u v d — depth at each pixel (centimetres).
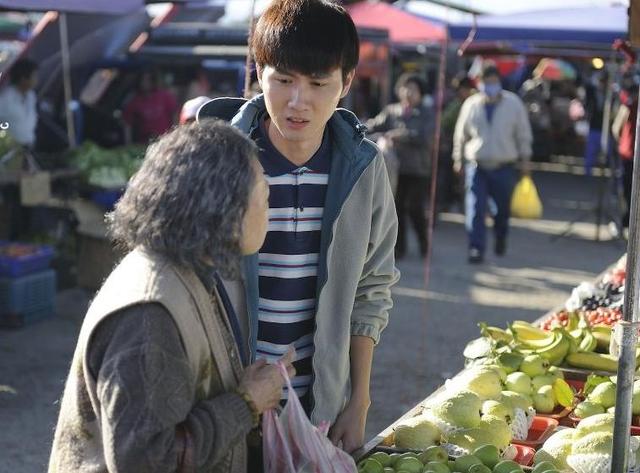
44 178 794
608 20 1013
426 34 1184
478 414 292
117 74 1295
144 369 174
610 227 1184
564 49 1109
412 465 254
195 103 512
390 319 762
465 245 1120
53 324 711
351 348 261
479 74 1010
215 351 192
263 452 214
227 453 194
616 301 470
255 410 195
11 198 834
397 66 1541
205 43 1218
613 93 1209
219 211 179
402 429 281
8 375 585
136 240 184
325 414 249
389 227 259
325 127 248
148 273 182
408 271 955
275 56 225
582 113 2091
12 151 801
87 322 184
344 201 241
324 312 246
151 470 173
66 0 749
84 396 187
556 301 839
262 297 245
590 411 329
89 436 187
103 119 1190
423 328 734
